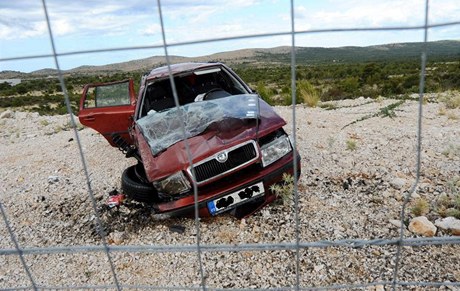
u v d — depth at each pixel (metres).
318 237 2.89
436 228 2.76
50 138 7.64
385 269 2.46
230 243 2.98
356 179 3.70
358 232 2.89
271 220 3.17
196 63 4.80
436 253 2.54
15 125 10.28
